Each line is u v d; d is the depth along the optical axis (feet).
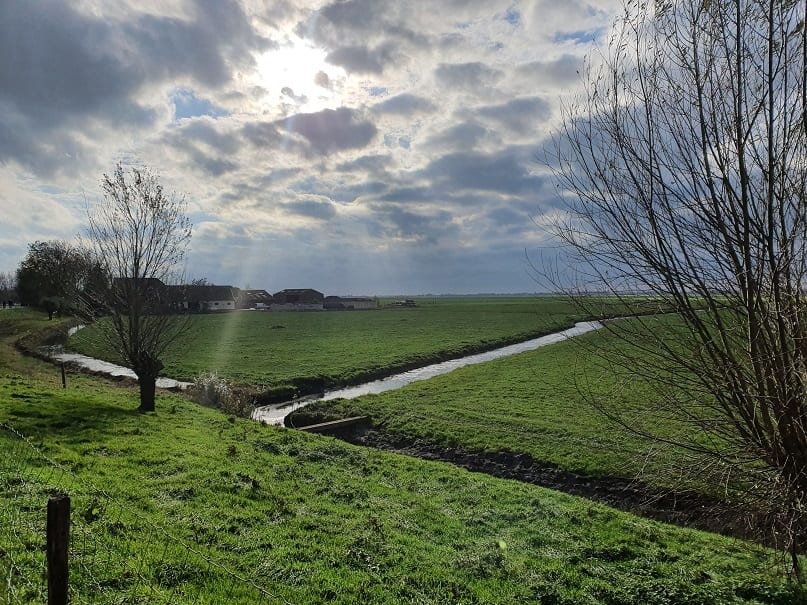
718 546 41.63
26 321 259.39
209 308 526.98
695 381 27.73
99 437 53.72
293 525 38.32
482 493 54.03
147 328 79.51
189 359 170.40
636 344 27.84
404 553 36.45
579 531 43.93
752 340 25.77
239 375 144.56
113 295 79.46
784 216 24.70
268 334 257.34
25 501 31.68
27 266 304.91
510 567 36.06
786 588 32.96
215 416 81.87
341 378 147.74
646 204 26.45
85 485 37.40
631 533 43.86
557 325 31.81
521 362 157.79
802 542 28.22
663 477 30.83
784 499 26.00
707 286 26.30
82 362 161.79
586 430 79.56
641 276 26.89
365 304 587.27
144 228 81.61
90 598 23.22
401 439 86.48
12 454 41.29
